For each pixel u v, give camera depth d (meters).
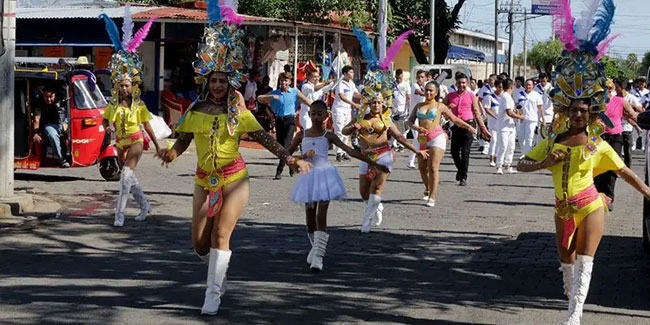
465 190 16.11
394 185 16.66
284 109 17.33
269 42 26.36
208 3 7.08
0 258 9.32
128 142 11.43
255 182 16.56
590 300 7.90
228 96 6.96
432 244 10.56
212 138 6.91
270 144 7.06
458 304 7.69
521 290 8.27
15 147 15.51
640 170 21.66
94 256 9.51
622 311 7.50
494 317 7.27
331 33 28.02
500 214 13.14
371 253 9.94
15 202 12.11
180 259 9.41
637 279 8.79
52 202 13.23
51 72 15.07
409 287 8.32
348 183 16.67
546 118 20.81
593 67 6.61
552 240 10.96
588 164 6.66
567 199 6.69
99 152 15.82
